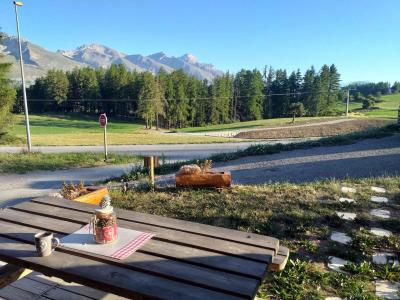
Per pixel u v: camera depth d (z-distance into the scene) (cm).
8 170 1488
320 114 8669
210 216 590
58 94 8662
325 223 546
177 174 779
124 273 214
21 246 250
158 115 7738
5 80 2961
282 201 656
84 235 268
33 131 5138
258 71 8881
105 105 8656
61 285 341
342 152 1320
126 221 305
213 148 2597
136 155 2036
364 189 739
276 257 260
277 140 3562
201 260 232
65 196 605
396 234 504
